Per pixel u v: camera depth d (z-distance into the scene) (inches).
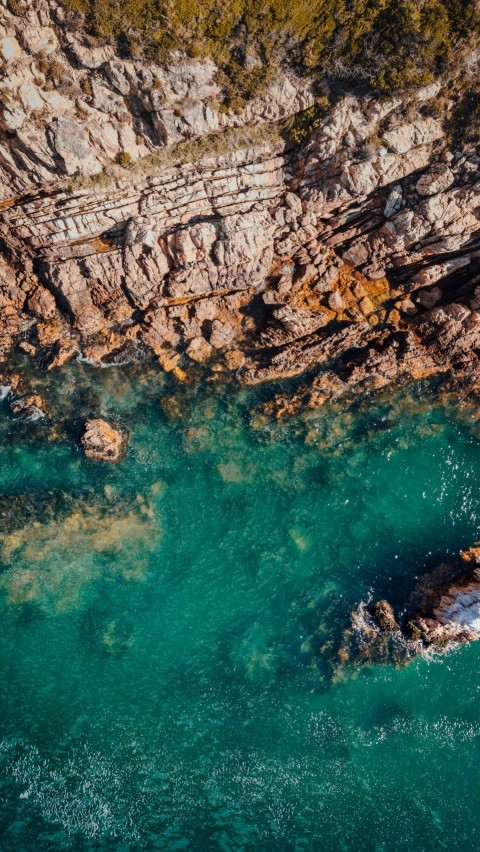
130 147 1131.3
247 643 1176.2
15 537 1198.9
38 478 1229.1
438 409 1279.5
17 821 1044.5
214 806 1073.5
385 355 1256.2
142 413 1263.5
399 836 1067.3
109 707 1130.7
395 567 1228.5
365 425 1273.4
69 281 1216.8
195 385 1267.2
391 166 1135.6
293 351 1258.6
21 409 1243.2
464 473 1263.5
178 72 1052.5
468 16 992.9
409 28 1010.7
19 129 1083.3
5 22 995.9
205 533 1237.7
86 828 1047.6
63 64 1042.7
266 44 1037.8
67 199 1169.4
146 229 1176.2
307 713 1136.2
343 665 1160.2
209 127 1115.3
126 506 1231.5
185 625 1188.5
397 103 1081.4
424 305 1259.2
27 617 1173.7
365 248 1225.4
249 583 1215.6
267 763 1103.6
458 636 1166.3
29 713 1118.4
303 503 1256.8
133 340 1263.5
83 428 1238.3
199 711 1131.9
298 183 1183.6
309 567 1227.2
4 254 1230.9
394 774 1108.5
